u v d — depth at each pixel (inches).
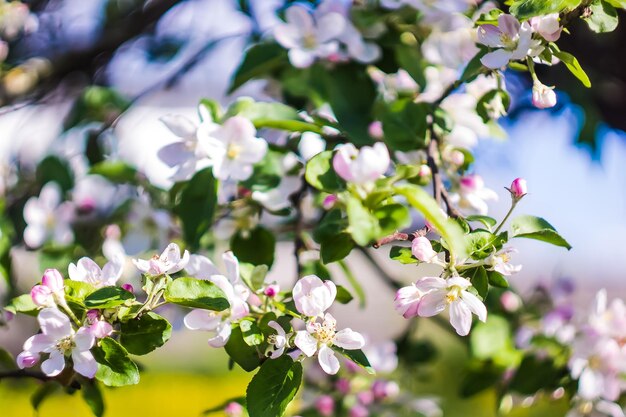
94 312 38.8
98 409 43.1
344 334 39.6
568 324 51.6
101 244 53.6
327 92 48.1
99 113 57.8
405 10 48.1
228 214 48.0
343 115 47.8
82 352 38.3
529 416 83.5
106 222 53.7
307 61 47.1
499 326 53.0
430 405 56.2
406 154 46.2
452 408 108.0
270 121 44.8
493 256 39.6
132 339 39.2
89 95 57.2
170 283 39.0
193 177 45.9
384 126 44.7
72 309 38.9
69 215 54.2
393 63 48.5
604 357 48.1
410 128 44.7
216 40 57.0
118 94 57.8
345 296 42.7
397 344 59.3
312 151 48.8
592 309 48.7
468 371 53.9
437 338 109.3
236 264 41.1
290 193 46.9
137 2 61.7
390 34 48.3
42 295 38.3
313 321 39.6
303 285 39.7
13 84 58.1
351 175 39.8
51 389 45.3
